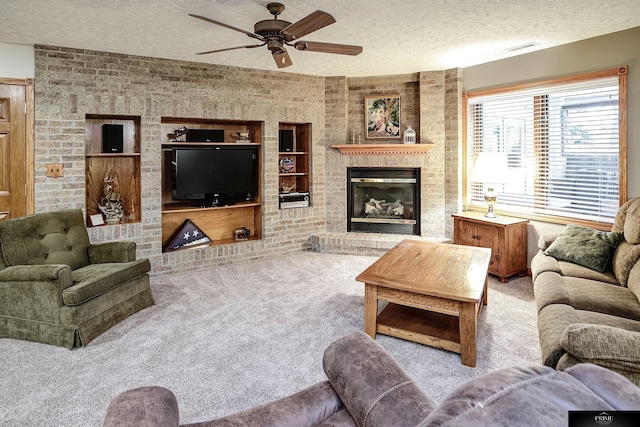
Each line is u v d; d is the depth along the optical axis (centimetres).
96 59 411
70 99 402
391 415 112
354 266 484
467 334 251
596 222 380
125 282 327
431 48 414
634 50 349
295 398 136
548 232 421
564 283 275
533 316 329
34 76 388
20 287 283
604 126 378
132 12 309
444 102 516
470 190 510
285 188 567
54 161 399
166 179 503
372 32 363
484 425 57
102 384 233
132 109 431
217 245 496
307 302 365
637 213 294
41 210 397
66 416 204
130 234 438
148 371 247
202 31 355
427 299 265
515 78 445
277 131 527
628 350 159
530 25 345
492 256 424
